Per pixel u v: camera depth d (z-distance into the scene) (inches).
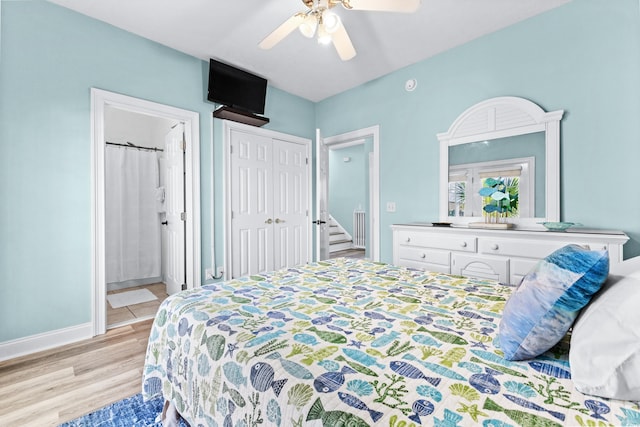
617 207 78.2
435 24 93.6
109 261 142.5
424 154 116.3
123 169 145.6
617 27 78.0
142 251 151.3
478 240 88.7
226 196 124.7
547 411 22.5
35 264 80.2
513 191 94.0
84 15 88.1
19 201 77.8
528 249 79.8
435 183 113.3
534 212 90.2
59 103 83.7
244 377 31.3
